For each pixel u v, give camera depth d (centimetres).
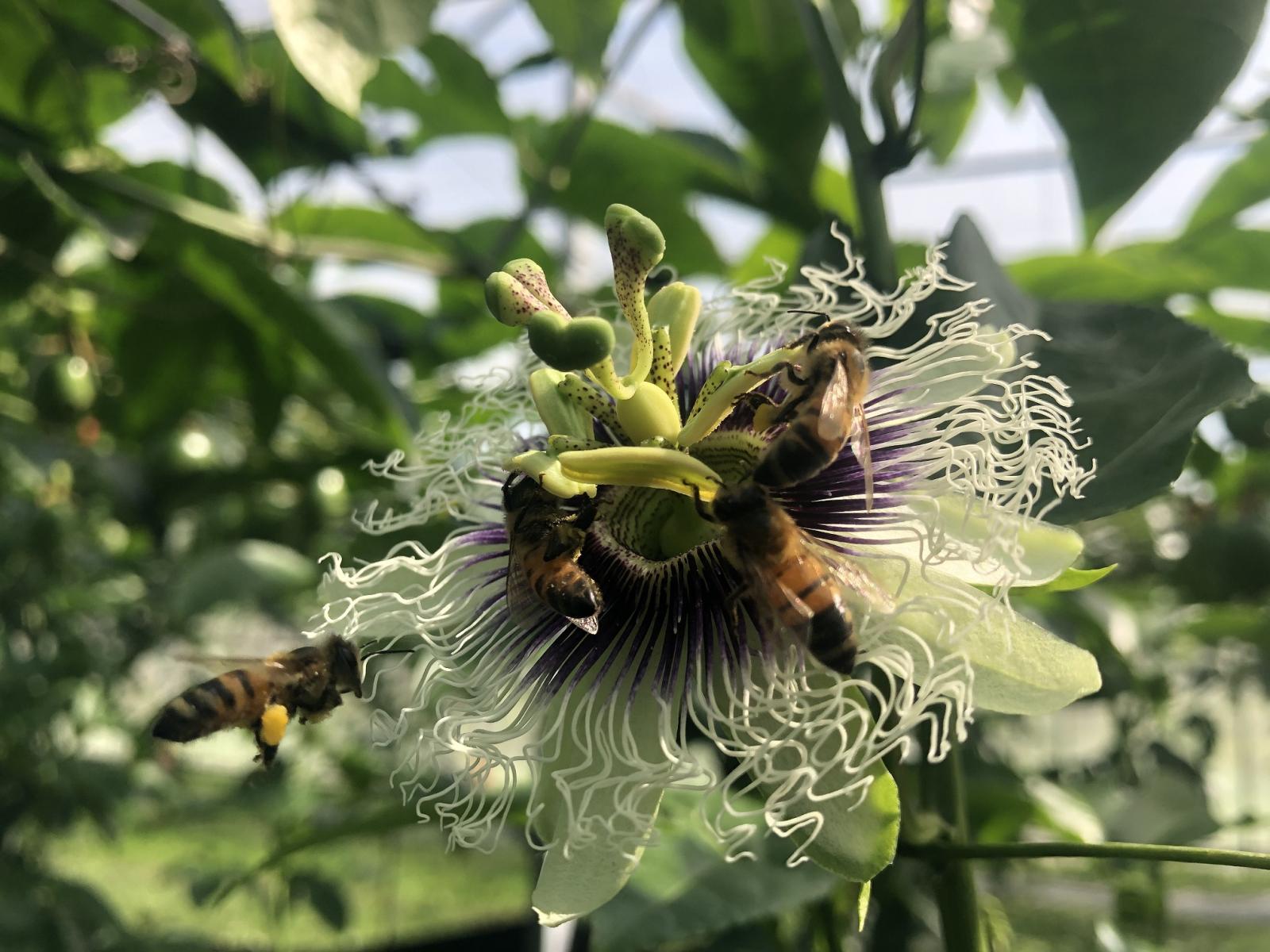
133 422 17
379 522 8
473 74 15
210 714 7
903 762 8
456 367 17
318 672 8
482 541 8
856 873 6
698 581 7
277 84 13
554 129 15
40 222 14
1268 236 12
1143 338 8
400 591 8
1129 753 17
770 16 12
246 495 20
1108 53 9
